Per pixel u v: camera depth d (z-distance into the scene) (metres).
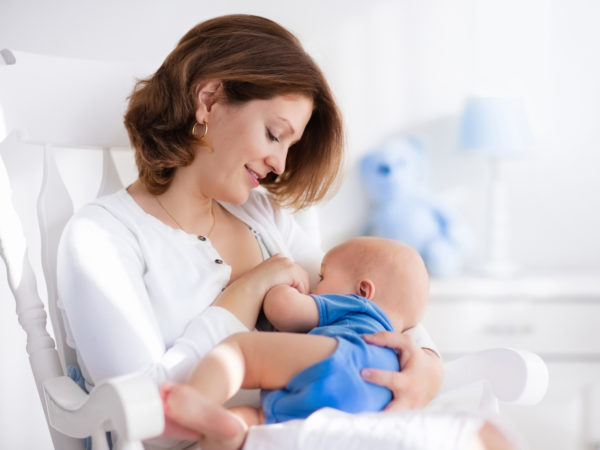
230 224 1.27
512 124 2.26
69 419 0.94
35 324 1.13
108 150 1.36
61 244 1.05
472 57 2.46
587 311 2.19
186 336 1.02
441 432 0.84
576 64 2.47
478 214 2.51
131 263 1.06
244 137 1.11
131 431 0.77
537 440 2.19
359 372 0.99
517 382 1.09
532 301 2.19
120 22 2.17
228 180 1.14
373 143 2.48
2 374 1.83
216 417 0.84
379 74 2.46
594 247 2.53
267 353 0.98
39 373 1.10
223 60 1.10
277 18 2.36
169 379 0.97
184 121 1.13
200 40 1.14
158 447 1.05
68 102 1.29
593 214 2.52
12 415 1.85
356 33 2.43
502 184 2.37
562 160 2.50
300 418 0.96
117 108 1.34
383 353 1.04
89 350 0.99
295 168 1.32
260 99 1.10
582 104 2.49
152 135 1.14
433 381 1.05
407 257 1.23
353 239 1.28
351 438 0.86
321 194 1.35
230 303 1.08
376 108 2.47
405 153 2.38
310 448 0.86
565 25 2.46
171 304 1.08
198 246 1.16
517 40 2.46
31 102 1.25
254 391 1.12
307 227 1.51
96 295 0.99
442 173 2.50
